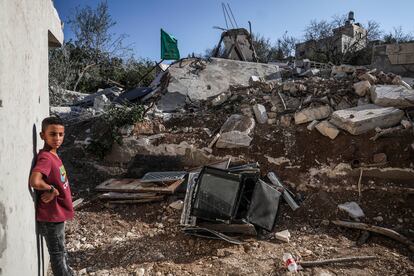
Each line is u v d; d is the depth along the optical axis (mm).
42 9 3230
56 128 2668
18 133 2229
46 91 3521
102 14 20703
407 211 4574
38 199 2682
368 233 4254
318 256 3756
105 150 6352
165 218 4750
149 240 4191
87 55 19984
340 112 5586
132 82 17688
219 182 4164
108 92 10672
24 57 2449
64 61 17359
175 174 5602
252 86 7387
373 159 5039
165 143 6238
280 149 5668
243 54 11094
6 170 1936
